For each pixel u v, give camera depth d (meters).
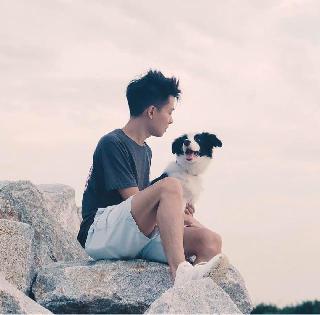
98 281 2.75
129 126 3.01
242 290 2.92
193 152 4.23
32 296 2.85
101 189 2.91
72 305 2.71
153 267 2.81
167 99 3.01
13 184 3.44
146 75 3.01
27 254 2.90
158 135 3.03
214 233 2.76
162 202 2.54
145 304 2.72
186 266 2.38
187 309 2.00
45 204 3.51
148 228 2.69
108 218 2.79
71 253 3.59
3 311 2.04
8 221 2.95
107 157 2.88
